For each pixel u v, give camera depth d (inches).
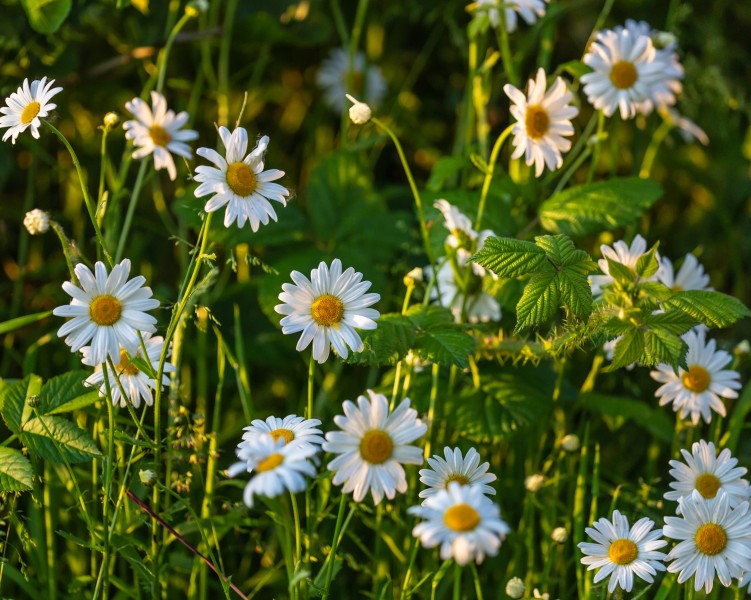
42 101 54.2
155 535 55.8
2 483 53.6
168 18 65.8
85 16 64.2
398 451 52.4
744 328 66.5
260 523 57.4
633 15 71.7
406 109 73.7
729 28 75.0
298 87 74.5
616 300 54.7
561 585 57.4
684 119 65.7
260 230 62.1
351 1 74.3
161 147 59.3
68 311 52.5
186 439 56.2
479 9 61.1
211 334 62.9
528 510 58.1
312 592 55.2
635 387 61.9
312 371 54.2
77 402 54.7
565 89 57.7
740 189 70.8
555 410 60.5
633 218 59.6
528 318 53.7
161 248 65.9
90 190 65.8
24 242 63.0
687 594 55.1
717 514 53.6
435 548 57.3
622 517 53.9
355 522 58.9
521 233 60.5
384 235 63.3
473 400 58.7
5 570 56.1
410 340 55.3
